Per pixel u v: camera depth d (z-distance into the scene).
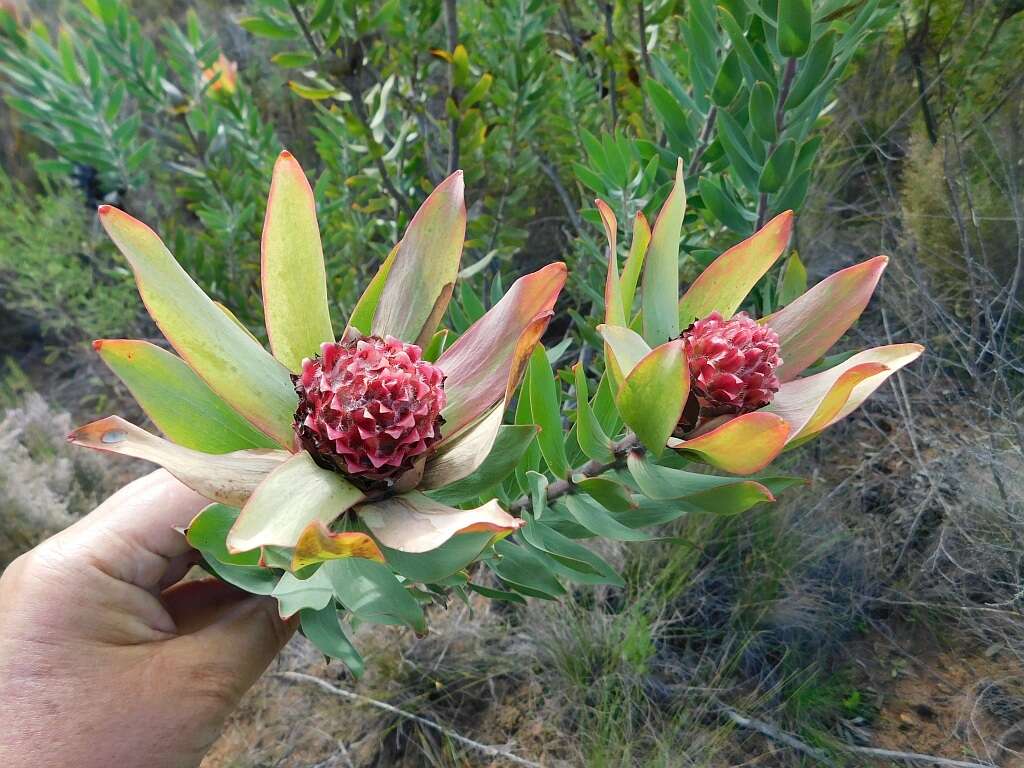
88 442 0.17
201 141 0.63
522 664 0.57
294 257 0.20
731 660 0.54
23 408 0.89
